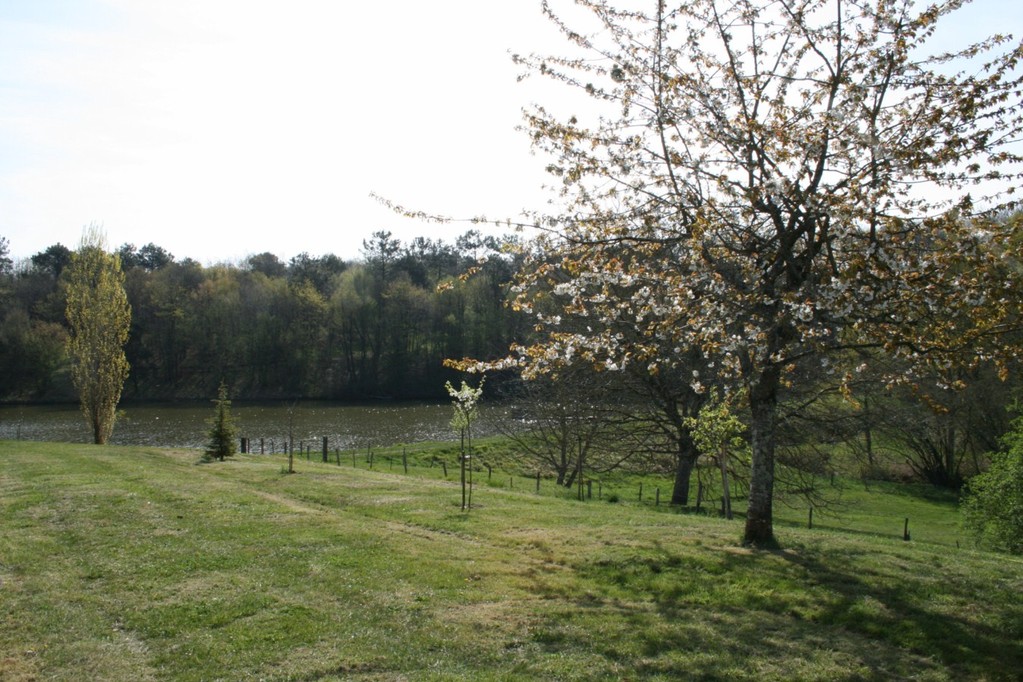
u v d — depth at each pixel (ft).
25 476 69.51
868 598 32.30
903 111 34.94
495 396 202.90
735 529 47.57
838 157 34.91
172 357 272.51
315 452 133.49
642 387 86.17
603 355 39.50
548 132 36.96
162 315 264.31
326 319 283.38
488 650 26.84
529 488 93.71
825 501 88.79
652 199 37.45
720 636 28.22
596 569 37.76
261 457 97.81
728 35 37.40
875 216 31.76
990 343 33.63
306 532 45.73
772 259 36.58
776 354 37.06
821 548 41.81
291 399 256.73
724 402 62.18
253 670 25.05
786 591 33.53
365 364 281.74
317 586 34.40
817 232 36.45
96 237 129.49
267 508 53.62
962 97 32.40
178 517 50.19
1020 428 73.26
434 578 35.70
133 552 40.60
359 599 32.50
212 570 37.11
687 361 65.16
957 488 121.19
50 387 235.40
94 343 126.52
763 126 34.47
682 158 35.35
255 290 293.02
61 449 96.68
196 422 182.70
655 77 37.63
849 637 28.22
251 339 274.57
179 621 29.60
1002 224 32.04
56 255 326.24
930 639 27.53
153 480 66.80
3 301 262.67
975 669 24.94
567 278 43.70
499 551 41.78
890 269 31.48
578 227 37.11
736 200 37.06
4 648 26.86
